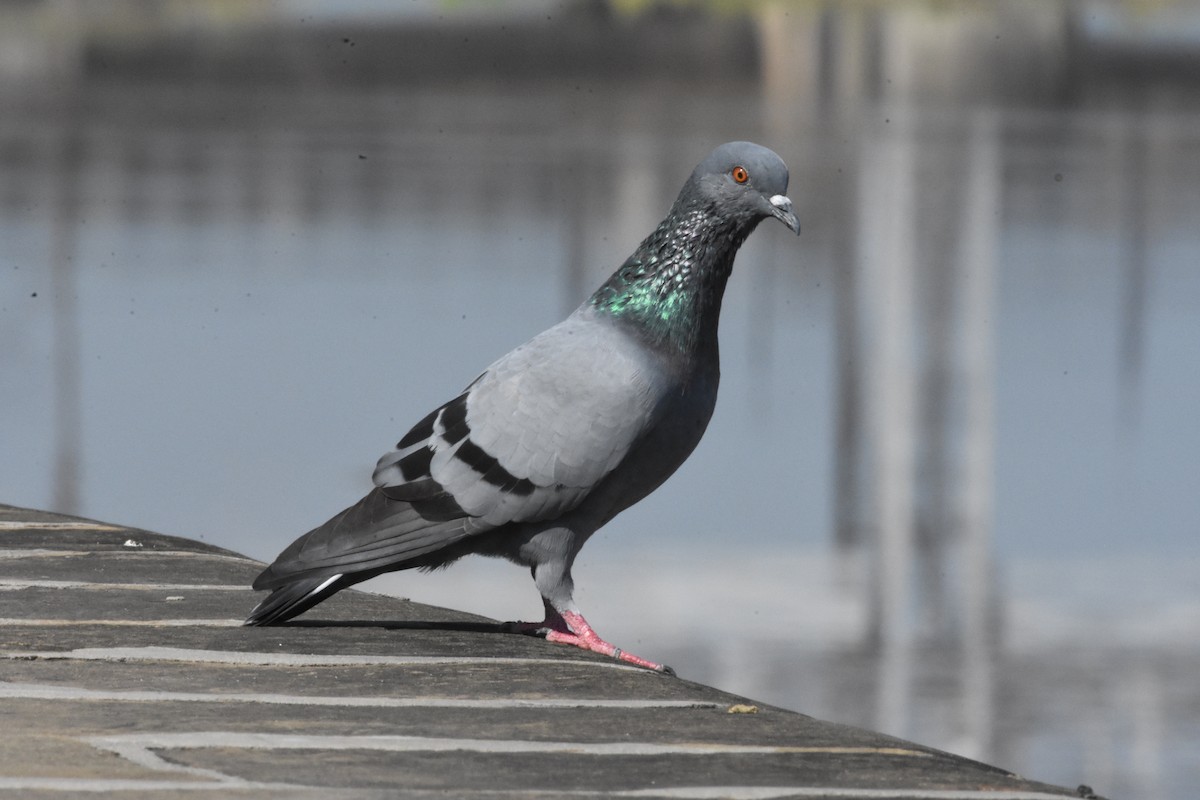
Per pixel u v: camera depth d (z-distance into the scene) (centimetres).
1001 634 1188
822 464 1644
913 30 7794
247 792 362
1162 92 6216
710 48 7312
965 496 1559
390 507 548
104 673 472
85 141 4062
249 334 2041
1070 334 2209
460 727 426
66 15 7719
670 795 370
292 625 544
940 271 2641
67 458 1549
